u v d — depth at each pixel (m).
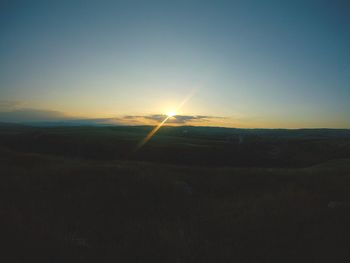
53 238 6.59
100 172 16.56
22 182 14.28
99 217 9.67
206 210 11.38
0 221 7.22
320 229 8.30
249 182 17.62
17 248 5.78
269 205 11.30
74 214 9.74
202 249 7.00
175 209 11.48
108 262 5.86
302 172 20.81
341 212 9.66
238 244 7.53
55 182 14.66
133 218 9.96
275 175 19.12
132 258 6.23
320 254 6.74
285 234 8.08
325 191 14.02
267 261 6.54
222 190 16.08
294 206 10.88
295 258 6.63
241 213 10.55
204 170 21.20
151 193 13.18
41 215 8.91
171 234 7.96
